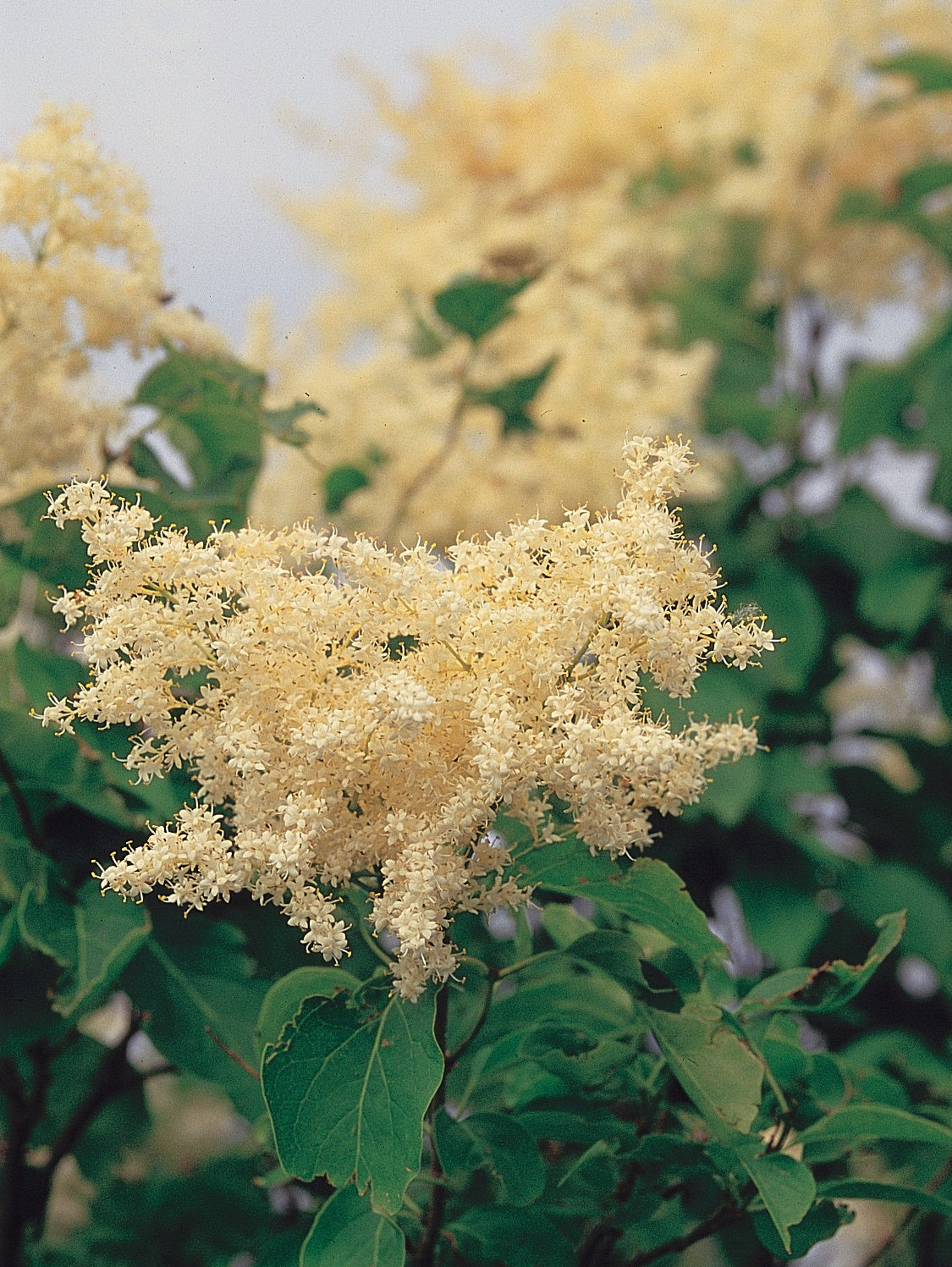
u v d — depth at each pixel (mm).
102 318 841
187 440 923
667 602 604
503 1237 653
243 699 586
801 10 1622
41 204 813
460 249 1449
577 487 1244
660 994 635
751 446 1665
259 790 579
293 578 592
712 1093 617
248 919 778
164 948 754
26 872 760
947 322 1535
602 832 579
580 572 591
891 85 1685
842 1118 642
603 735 562
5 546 800
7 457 840
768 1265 785
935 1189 764
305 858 559
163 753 604
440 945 572
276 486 1240
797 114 1630
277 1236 683
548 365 1035
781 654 1397
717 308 1645
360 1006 594
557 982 738
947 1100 956
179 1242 904
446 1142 635
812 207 1698
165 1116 1136
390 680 560
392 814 581
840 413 1570
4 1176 831
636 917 632
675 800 600
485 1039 728
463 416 1279
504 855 588
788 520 1555
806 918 1233
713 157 1803
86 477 764
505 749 563
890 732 1435
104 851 789
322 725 562
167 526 782
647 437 603
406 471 1241
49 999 765
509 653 587
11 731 783
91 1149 936
